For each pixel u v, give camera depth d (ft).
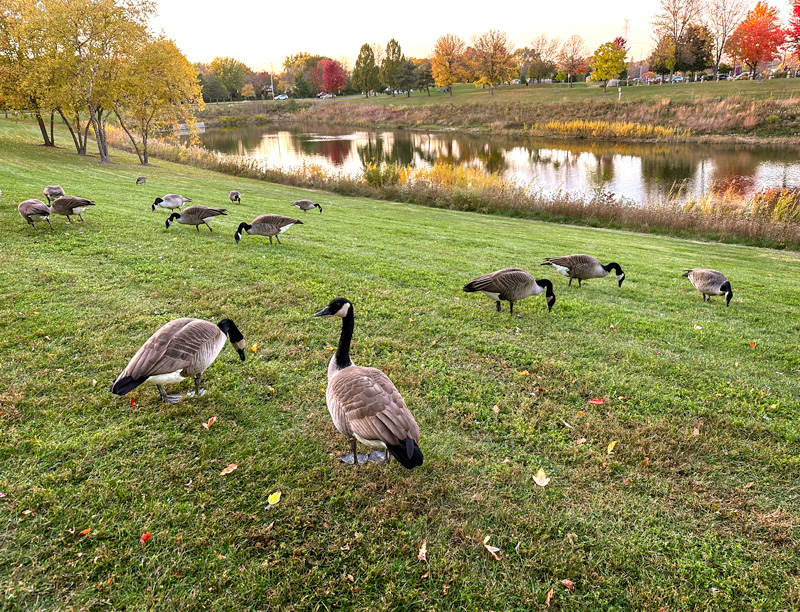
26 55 97.60
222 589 12.03
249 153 171.01
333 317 27.20
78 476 14.98
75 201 40.81
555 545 13.57
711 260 52.01
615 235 67.36
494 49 303.89
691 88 231.09
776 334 28.71
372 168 97.76
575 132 198.90
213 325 18.20
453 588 12.33
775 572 12.92
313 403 19.22
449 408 19.30
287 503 14.40
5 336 22.61
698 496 15.38
